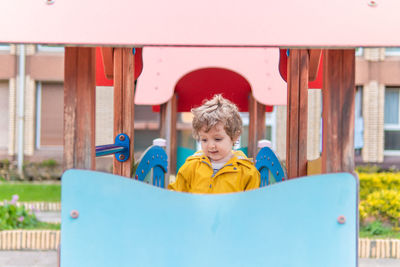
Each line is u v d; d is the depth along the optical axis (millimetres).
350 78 1280
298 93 2070
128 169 2398
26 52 10461
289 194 1219
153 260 1221
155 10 1247
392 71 9812
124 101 2416
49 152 10523
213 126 1956
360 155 9906
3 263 4199
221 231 1221
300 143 2047
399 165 9844
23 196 7855
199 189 2070
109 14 1229
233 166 2055
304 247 1214
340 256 1217
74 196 1227
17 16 1205
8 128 10680
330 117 1287
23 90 10422
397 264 4203
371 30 1185
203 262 1217
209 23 1215
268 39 1172
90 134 1296
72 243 1226
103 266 1224
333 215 1219
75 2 1256
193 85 4797
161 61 4480
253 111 4480
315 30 1190
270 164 2250
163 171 2801
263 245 1216
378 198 5480
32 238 4859
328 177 1220
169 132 4410
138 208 1227
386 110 10156
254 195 1223
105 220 1225
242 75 4246
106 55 2598
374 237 4805
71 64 1292
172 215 1224
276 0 1273
